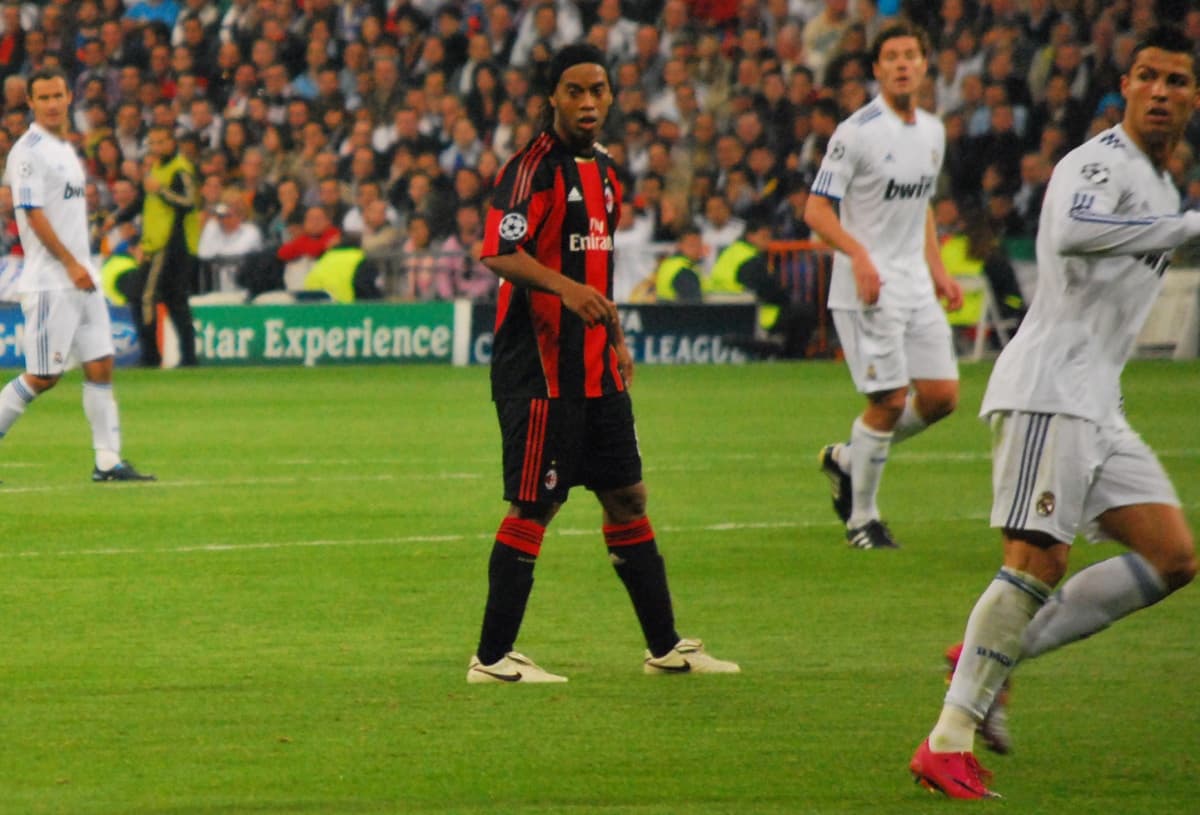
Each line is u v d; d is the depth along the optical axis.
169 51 87.50
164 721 18.42
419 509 34.31
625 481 20.48
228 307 71.88
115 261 71.56
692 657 20.94
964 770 15.85
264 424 50.62
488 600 20.36
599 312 19.27
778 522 33.03
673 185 76.56
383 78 81.25
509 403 20.22
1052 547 16.41
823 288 74.00
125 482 38.34
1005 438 16.61
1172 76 15.84
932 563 28.67
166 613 24.31
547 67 20.19
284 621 23.80
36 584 26.44
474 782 16.19
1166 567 16.75
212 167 78.25
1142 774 16.55
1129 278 16.28
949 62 78.94
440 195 74.56
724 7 85.06
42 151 38.12
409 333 73.25
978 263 72.69
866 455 30.16
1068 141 76.12
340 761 16.91
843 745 17.53
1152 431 47.84
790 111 76.69
